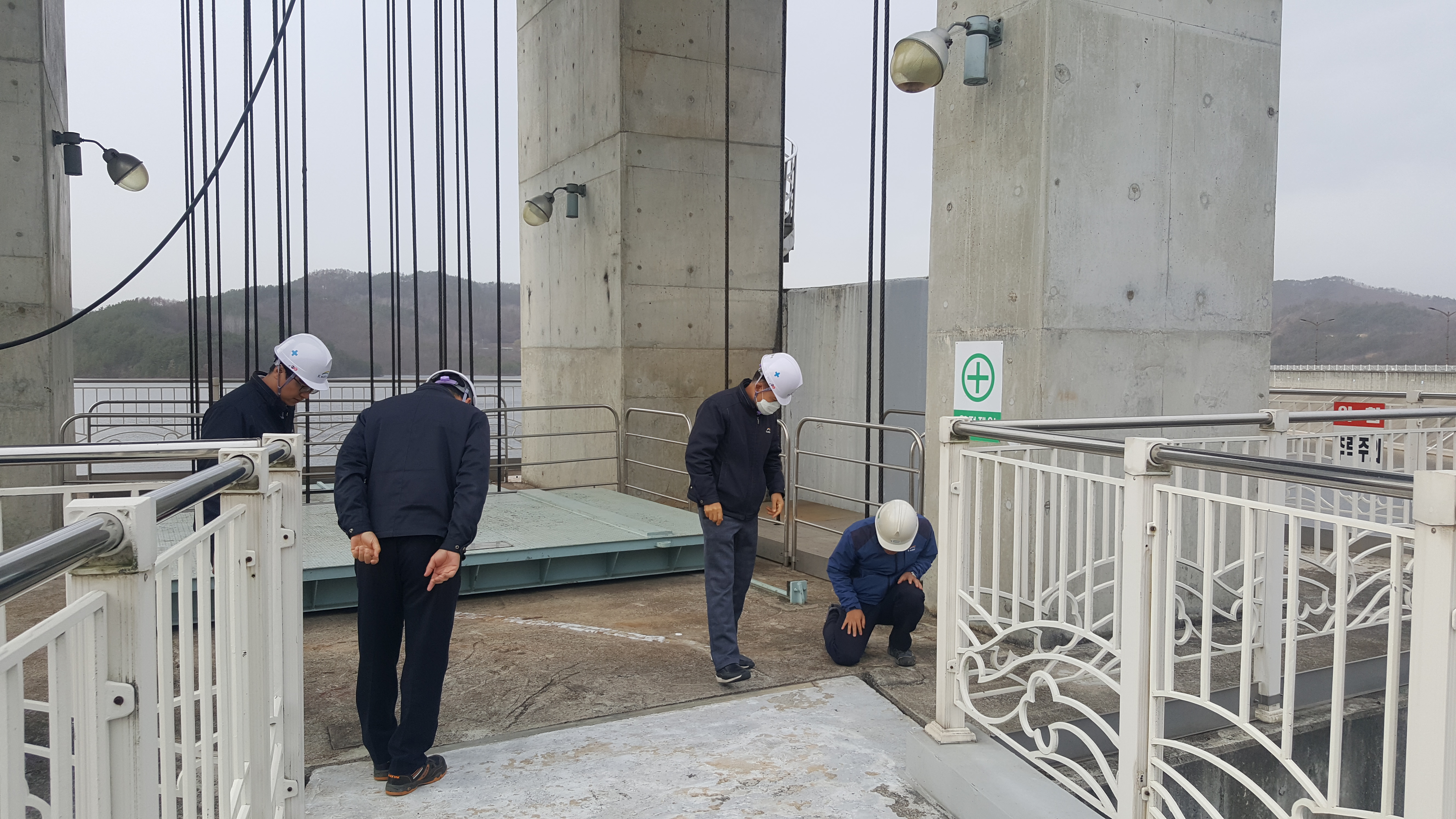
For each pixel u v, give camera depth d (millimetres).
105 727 1186
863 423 7066
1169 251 4508
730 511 3893
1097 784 2498
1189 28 4488
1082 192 4262
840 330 8773
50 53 7137
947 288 4789
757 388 3877
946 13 4812
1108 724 2992
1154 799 2271
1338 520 1787
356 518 2809
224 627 1827
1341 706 1789
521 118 10781
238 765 1940
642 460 8578
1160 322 4500
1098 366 4352
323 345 4199
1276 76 4738
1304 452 4879
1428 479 1512
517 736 3340
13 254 6707
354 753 3203
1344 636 1780
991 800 2604
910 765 3014
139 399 10641
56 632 1021
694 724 3459
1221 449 4590
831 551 6770
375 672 2902
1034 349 4242
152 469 10359
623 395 8500
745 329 9086
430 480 2863
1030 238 4258
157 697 1288
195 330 7543
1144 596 2260
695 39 8719
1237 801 3340
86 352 25594
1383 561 5457
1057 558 4184
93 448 2174
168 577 1398
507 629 4809
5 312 6691
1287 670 1967
